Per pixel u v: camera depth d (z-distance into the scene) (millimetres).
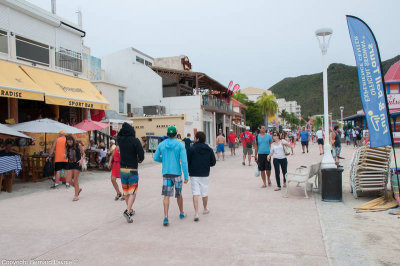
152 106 27531
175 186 5738
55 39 15422
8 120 11586
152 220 5891
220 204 7168
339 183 7141
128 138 5973
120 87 24484
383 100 6406
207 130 31812
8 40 12086
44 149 13070
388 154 7266
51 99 12406
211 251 4258
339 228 5148
